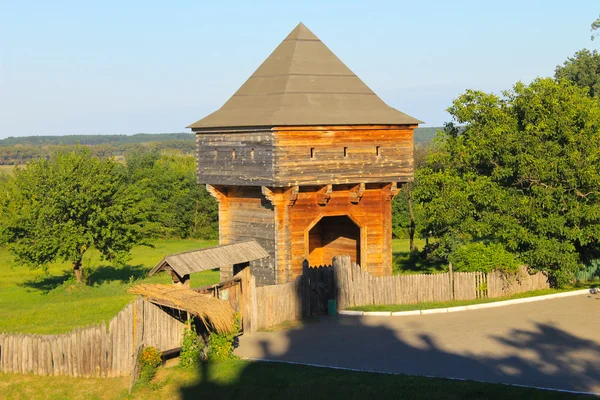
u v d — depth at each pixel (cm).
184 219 8606
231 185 3634
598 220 3472
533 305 3203
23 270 5966
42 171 4912
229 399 2198
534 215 3497
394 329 2817
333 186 3603
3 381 2456
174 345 2470
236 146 3566
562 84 3778
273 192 3456
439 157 3916
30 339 2527
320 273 3122
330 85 3750
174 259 2492
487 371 2258
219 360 2427
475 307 3167
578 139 3525
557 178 3525
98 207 4850
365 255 3691
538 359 2375
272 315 2923
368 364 2369
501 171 3662
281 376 2269
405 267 4353
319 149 3466
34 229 4725
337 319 3012
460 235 3747
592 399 1970
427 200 3912
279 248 3475
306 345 2617
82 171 4953
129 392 2288
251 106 3694
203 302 2389
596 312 3034
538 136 3616
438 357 2428
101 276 5538
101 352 2441
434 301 3297
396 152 3653
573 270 3472
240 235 3731
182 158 11800
